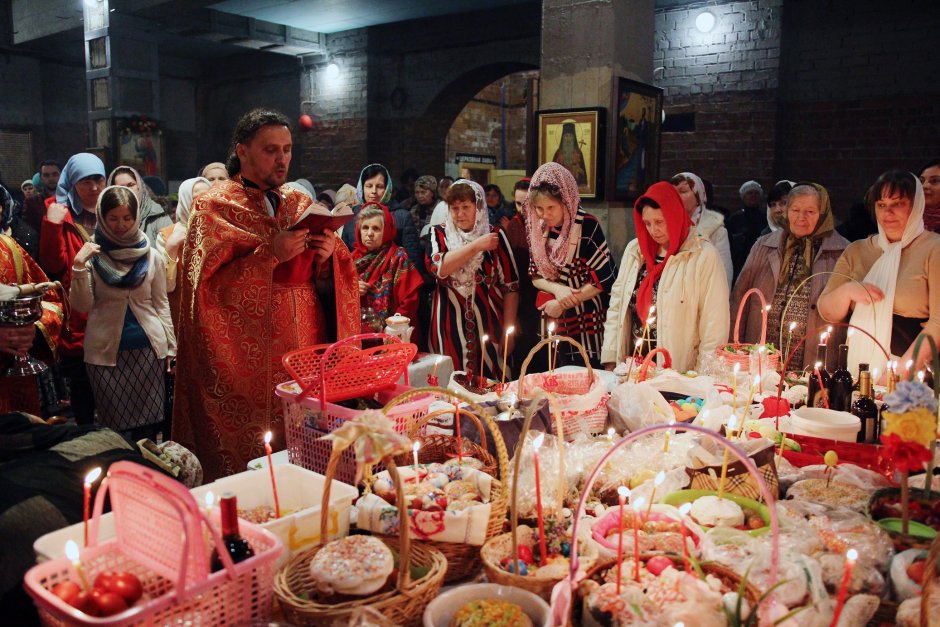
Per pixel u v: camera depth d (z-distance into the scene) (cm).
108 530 149
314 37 1048
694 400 257
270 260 266
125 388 367
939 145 666
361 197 518
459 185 385
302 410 206
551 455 182
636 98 533
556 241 373
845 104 704
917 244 277
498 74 1002
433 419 215
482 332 387
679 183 398
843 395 249
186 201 422
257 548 140
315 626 130
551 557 153
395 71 1032
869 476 193
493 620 131
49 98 1355
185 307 270
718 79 738
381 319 365
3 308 251
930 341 167
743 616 130
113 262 363
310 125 1068
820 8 705
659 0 745
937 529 158
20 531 149
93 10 1019
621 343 343
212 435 269
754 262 347
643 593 133
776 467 193
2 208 300
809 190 311
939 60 659
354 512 171
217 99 1365
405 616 136
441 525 155
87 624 111
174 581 122
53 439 178
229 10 927
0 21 1266
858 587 142
